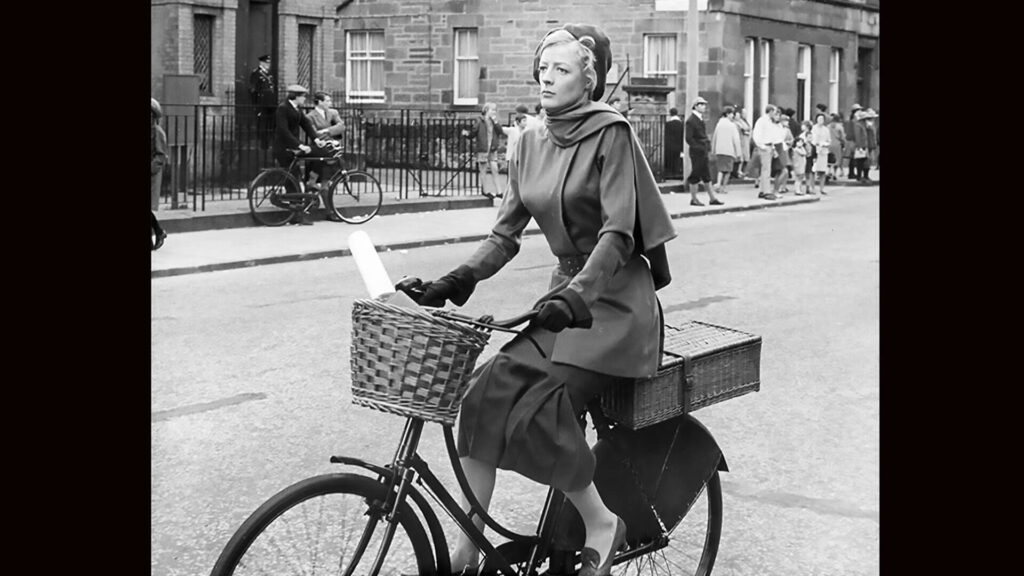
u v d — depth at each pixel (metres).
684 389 3.73
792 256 15.41
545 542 3.57
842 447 6.24
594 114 3.50
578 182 3.48
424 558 3.26
